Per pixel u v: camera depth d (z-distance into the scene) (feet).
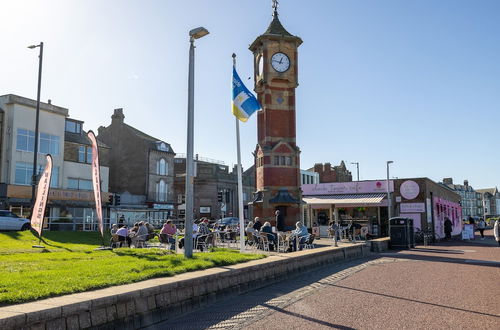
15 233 75.51
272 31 94.58
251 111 50.93
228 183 213.05
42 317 17.21
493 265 50.93
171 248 58.54
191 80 40.75
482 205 494.18
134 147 181.06
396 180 119.85
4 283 23.09
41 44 98.99
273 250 60.49
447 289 33.53
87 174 146.61
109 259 37.68
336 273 42.86
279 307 26.81
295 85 94.48
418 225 116.06
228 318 24.12
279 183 91.91
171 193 190.80
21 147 122.83
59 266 31.94
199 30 40.34
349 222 123.65
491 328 21.94
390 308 26.53
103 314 20.15
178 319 24.14
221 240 78.38
